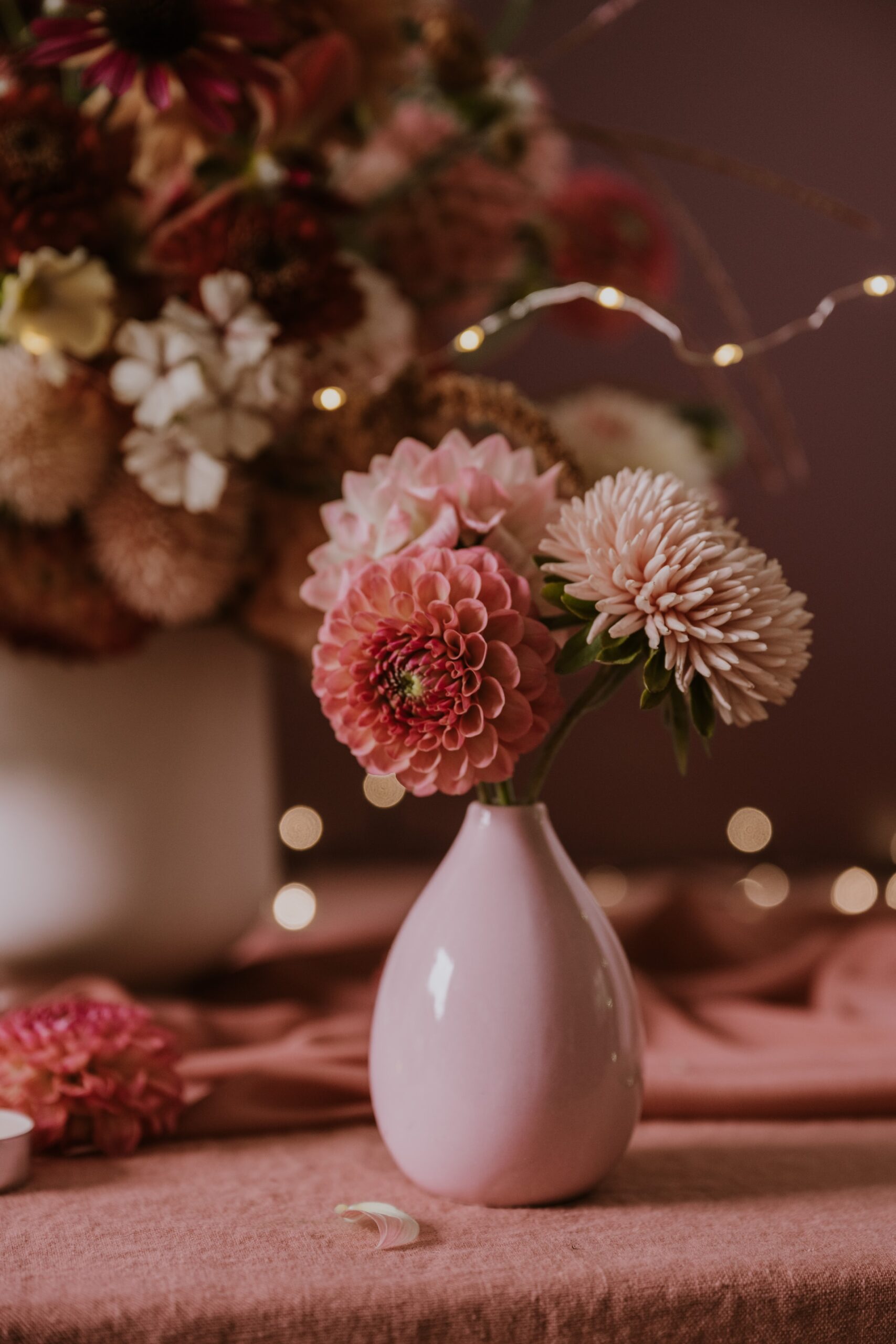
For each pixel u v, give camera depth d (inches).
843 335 69.7
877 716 70.2
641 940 41.1
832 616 69.8
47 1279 24.1
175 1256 24.8
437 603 25.0
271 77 29.9
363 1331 23.6
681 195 68.6
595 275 37.3
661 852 68.0
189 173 31.8
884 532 70.1
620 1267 24.4
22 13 33.5
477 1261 24.6
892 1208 26.3
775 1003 38.9
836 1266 24.5
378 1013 26.9
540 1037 25.6
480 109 34.6
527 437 29.2
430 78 35.1
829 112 69.9
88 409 31.1
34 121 29.8
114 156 31.1
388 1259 24.6
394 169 35.0
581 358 66.5
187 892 34.9
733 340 68.4
